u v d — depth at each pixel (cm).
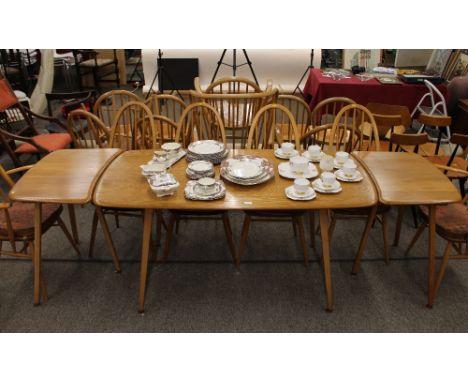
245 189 183
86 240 260
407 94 371
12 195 176
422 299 211
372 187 185
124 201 172
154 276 227
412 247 254
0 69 491
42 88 469
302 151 230
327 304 201
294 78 535
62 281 222
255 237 265
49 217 205
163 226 272
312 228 252
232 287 219
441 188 184
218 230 273
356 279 226
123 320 196
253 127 239
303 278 227
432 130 373
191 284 221
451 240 193
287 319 198
